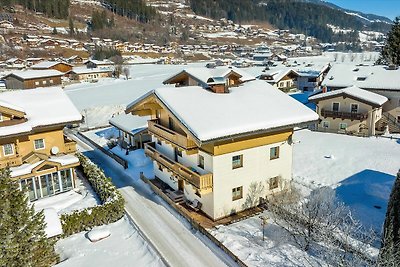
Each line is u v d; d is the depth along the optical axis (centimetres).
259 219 2120
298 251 1772
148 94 2334
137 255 1830
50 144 2633
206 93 2355
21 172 2373
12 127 2328
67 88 8350
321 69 7969
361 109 3928
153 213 2284
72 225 2061
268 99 2359
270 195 2273
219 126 1911
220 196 2089
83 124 4956
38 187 2522
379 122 4153
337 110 4119
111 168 3198
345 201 2305
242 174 2141
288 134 2264
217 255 1792
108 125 4831
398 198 1431
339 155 3225
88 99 6581
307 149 3462
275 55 17538
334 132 4134
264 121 2041
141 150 3547
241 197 2189
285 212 1939
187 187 2375
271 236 1920
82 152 3728
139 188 2716
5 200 1466
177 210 2286
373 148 3403
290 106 2286
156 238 1975
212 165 2027
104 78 10269
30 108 2638
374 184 2538
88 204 2438
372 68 4688
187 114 1997
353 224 1814
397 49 6041
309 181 2659
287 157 2319
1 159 2397
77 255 1847
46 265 1648
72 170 2664
